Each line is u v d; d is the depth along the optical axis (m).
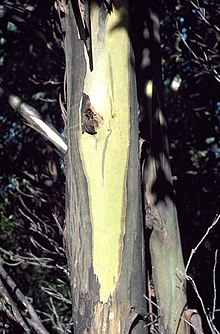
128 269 2.32
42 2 3.87
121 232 2.34
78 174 2.40
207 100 5.69
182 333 2.84
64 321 5.77
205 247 5.53
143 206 2.73
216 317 5.03
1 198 6.12
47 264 5.52
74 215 2.39
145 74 3.10
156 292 2.87
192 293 4.01
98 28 2.49
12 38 5.21
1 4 3.97
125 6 2.53
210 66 4.59
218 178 5.65
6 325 3.17
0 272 3.10
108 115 2.41
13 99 2.76
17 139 5.60
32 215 5.38
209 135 5.73
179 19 5.15
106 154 2.39
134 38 3.13
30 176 5.02
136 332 2.29
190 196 5.62
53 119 5.51
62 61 4.28
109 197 2.36
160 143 3.00
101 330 2.28
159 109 3.07
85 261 2.34
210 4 5.07
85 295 2.32
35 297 6.67
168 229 2.89
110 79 2.44
